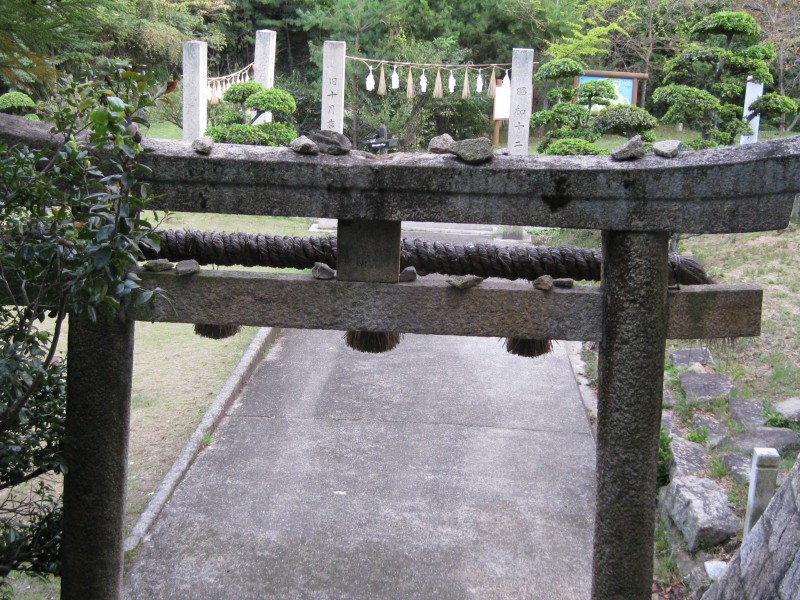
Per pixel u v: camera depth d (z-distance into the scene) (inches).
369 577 209.3
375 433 295.7
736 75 426.3
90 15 126.6
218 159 121.3
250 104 472.4
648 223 120.3
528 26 920.3
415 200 122.1
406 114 781.9
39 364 113.3
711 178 117.0
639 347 124.6
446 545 224.5
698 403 282.8
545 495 253.1
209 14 885.2
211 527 230.1
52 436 137.6
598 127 400.8
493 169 119.8
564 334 128.3
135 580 204.8
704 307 127.2
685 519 216.1
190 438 279.9
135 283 122.7
